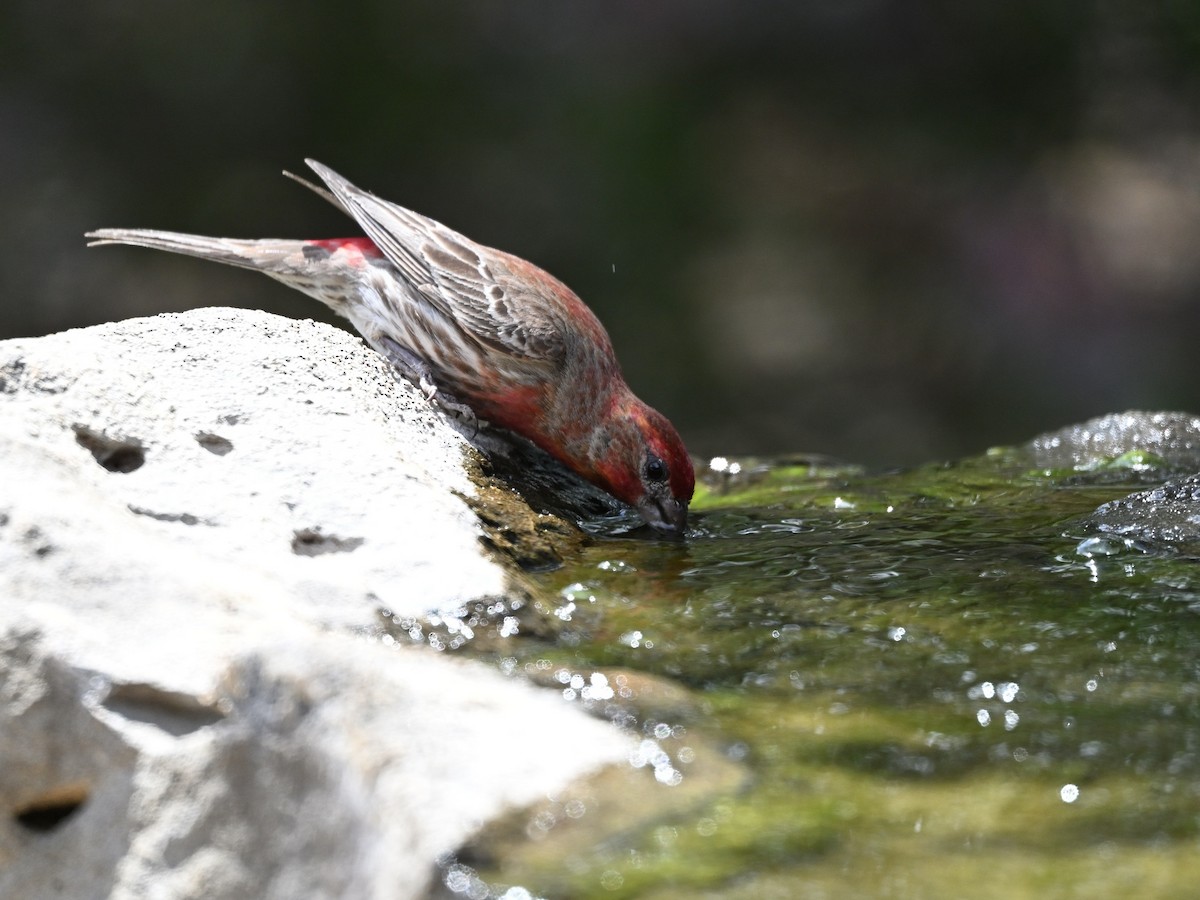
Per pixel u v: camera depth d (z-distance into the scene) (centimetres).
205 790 572
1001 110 2620
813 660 696
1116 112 2528
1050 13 2495
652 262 2602
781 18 2720
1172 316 2602
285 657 577
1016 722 612
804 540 962
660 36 2731
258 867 560
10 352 770
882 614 769
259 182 2445
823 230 2727
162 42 2475
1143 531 926
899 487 1163
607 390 1116
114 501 718
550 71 2622
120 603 611
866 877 486
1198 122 2469
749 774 562
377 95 2498
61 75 2462
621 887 481
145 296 2392
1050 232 2683
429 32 2558
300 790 560
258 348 885
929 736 598
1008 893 475
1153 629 732
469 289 1152
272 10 2495
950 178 2711
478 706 581
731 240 2688
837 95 2712
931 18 2630
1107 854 498
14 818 591
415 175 2494
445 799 520
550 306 1143
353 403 895
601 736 583
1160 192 2630
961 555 896
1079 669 675
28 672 586
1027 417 2527
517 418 1157
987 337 2633
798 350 2609
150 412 794
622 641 729
